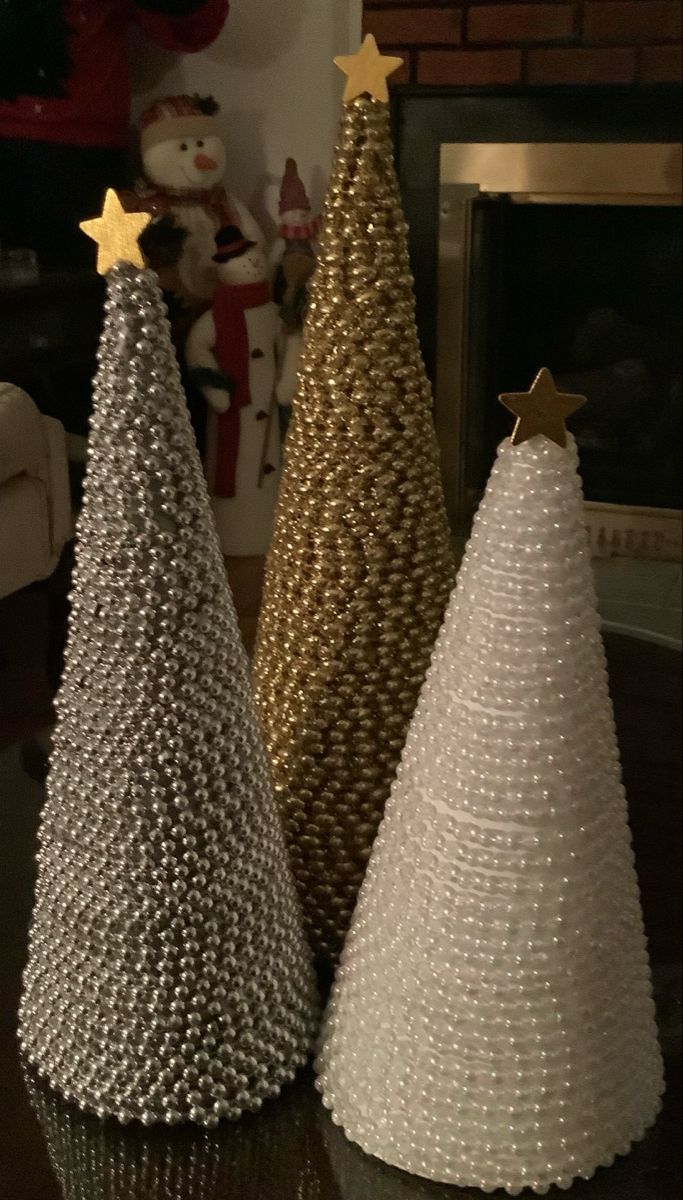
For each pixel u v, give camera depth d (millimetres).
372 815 430
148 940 356
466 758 329
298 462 413
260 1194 348
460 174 2000
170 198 2039
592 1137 353
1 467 1500
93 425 335
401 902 351
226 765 354
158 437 328
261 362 2049
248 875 365
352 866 436
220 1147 372
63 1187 357
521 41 1913
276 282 2061
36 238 2033
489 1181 348
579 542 322
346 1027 373
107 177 2062
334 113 2162
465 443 2162
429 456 408
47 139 1956
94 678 346
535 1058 340
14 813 618
